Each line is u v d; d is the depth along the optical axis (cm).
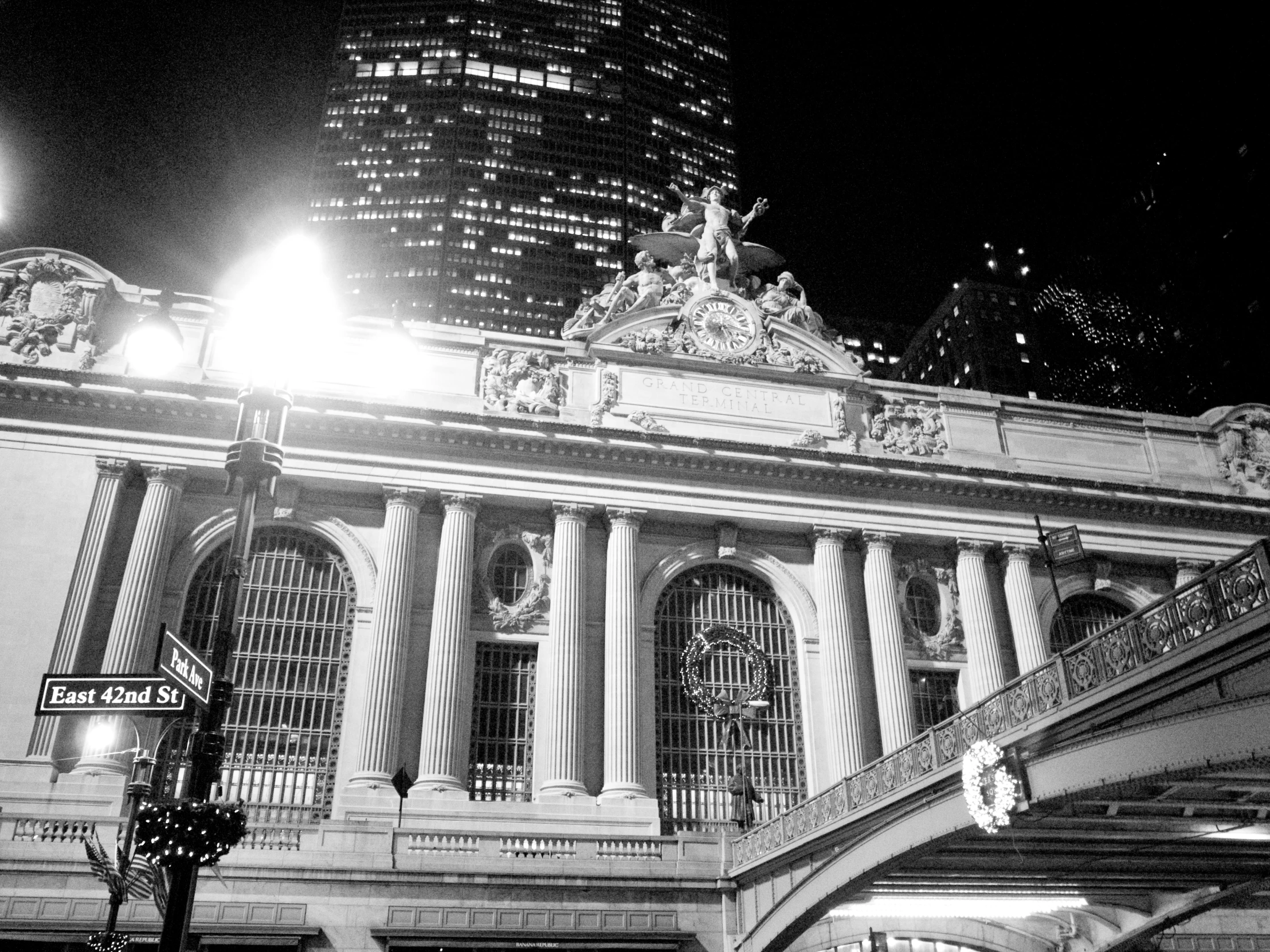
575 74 16375
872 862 2816
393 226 14538
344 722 4247
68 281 4622
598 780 4356
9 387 4341
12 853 3319
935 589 5197
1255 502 5625
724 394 5206
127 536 4344
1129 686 1955
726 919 3603
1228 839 2738
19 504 4212
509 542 4728
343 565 4584
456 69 15750
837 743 4609
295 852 3488
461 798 4050
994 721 2384
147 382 4388
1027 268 14938
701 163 16662
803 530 5062
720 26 18312
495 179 15062
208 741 1458
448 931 3431
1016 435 5628
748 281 5712
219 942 3259
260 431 1728
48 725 3862
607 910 3591
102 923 3169
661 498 4881
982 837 2641
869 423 5381
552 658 4466
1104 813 2361
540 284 14550
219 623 1539
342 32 16138
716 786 4559
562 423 4772
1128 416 5869
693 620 4891
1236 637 1716
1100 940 3800
